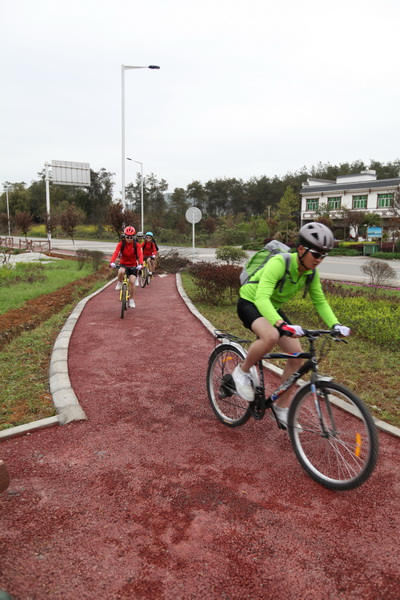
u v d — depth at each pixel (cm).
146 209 8325
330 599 196
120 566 212
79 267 1953
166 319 815
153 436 350
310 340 295
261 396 332
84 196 8438
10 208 9888
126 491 274
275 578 207
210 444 338
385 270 1291
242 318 325
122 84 2441
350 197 5056
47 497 267
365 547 229
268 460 316
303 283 308
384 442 348
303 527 244
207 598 195
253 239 5703
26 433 352
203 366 531
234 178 10194
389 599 196
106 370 513
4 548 222
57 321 789
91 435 350
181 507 259
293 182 9256
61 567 211
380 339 649
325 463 305
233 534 237
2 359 546
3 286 1365
